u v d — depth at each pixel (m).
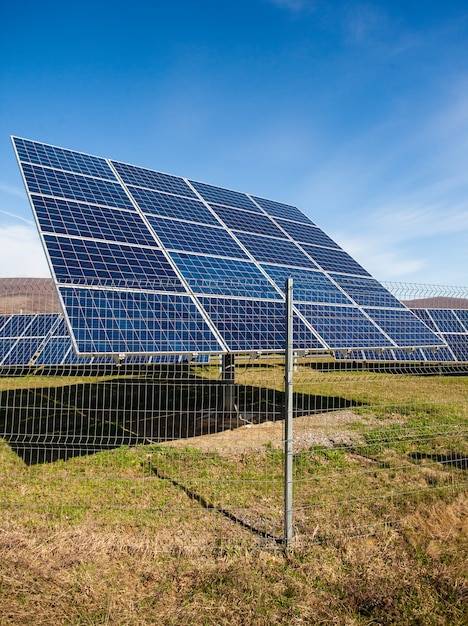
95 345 9.23
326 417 15.59
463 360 24.39
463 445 12.06
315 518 7.56
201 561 6.18
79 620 5.03
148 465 10.30
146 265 12.45
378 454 11.31
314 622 5.12
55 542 6.49
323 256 20.30
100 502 8.15
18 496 8.39
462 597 5.52
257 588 5.57
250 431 13.76
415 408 16.73
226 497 8.44
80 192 14.80
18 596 5.36
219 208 19.73
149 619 5.07
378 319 15.46
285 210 24.66
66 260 11.02
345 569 6.09
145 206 16.08
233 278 13.89
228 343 10.95
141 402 18.03
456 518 7.57
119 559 6.18
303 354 12.87
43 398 18.80
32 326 26.78
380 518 7.63
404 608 5.33
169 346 10.09
